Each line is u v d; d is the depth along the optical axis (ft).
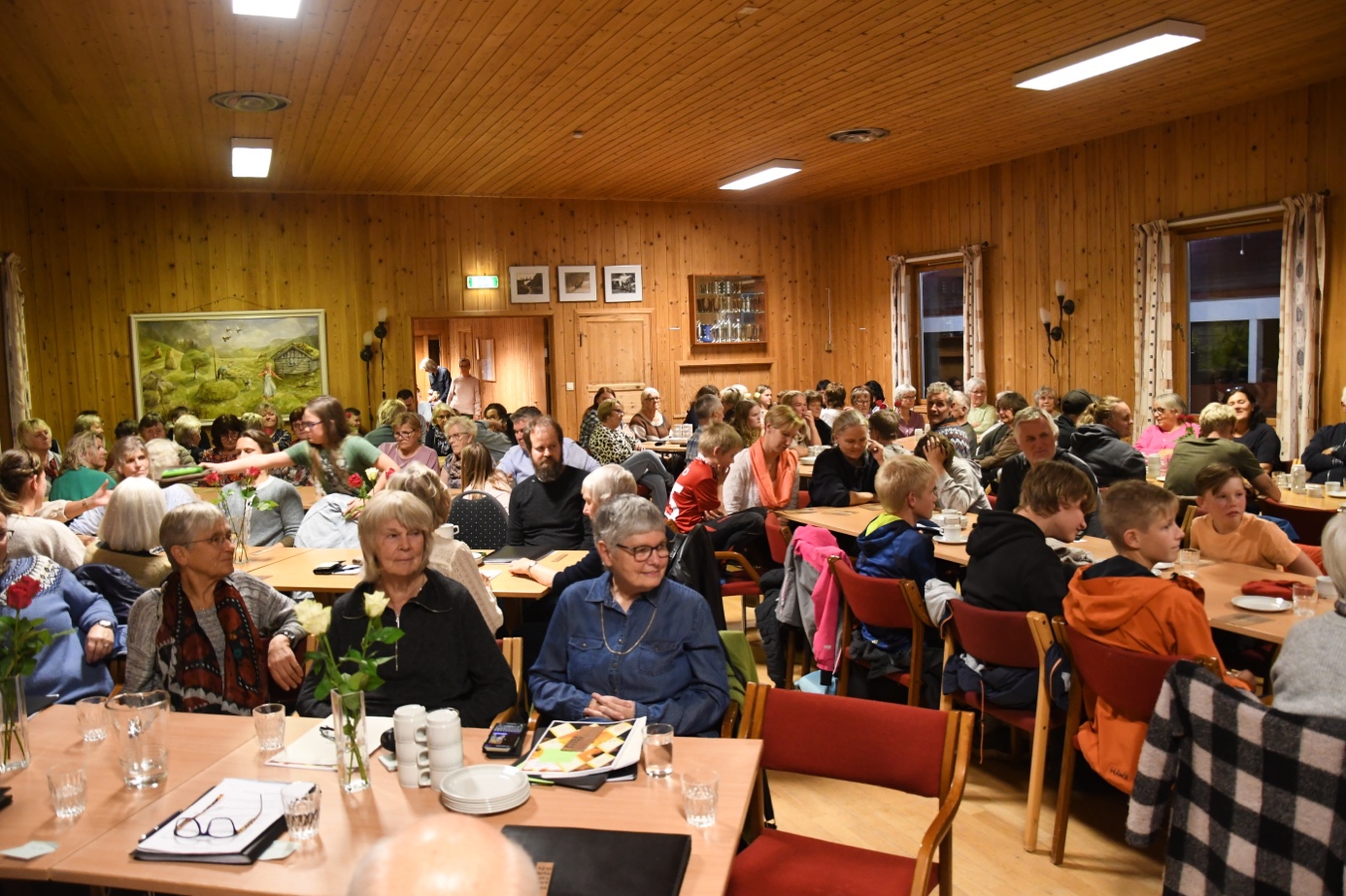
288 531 17.38
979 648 10.93
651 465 19.02
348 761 6.70
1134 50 21.09
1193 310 29.60
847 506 18.71
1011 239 34.63
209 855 5.82
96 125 24.86
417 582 8.96
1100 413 21.83
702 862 5.74
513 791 6.44
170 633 9.55
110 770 7.26
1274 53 22.74
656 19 18.67
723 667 8.86
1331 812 5.96
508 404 49.37
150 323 34.27
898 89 24.36
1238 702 6.40
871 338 41.22
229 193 34.96
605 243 39.78
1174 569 12.36
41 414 33.24
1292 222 25.93
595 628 8.95
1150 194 29.89
